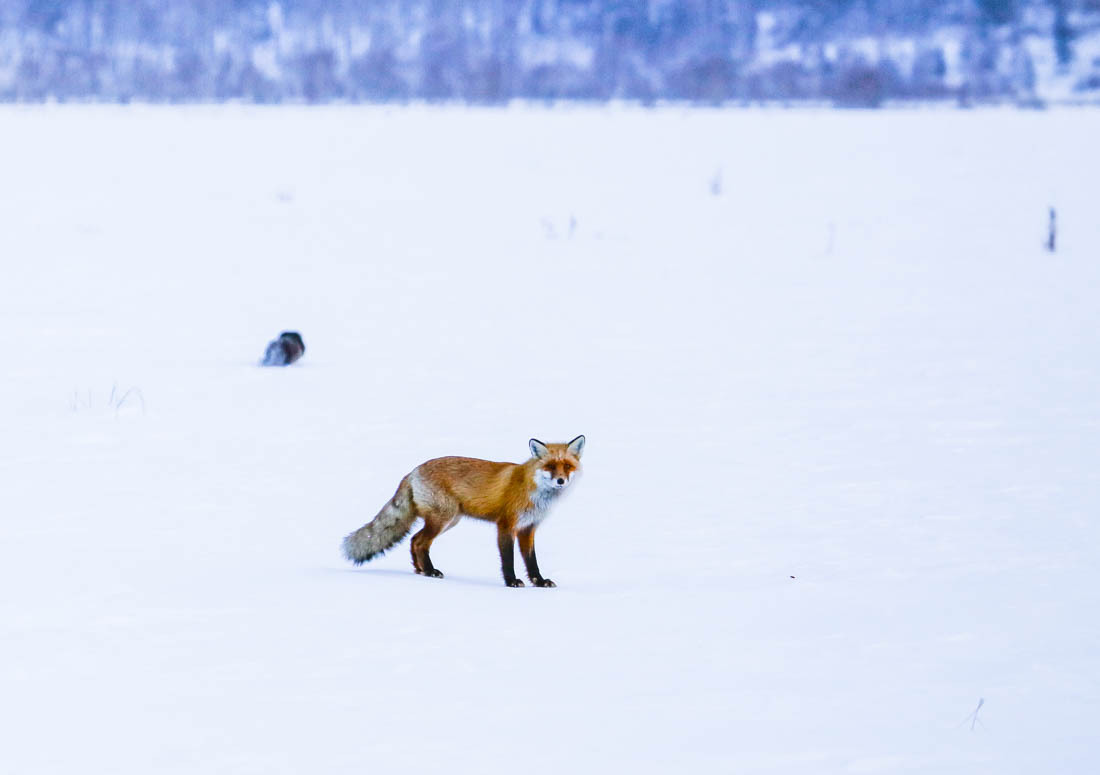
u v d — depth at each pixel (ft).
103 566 63.57
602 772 37.99
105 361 138.41
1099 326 156.76
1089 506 79.82
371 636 51.08
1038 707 44.50
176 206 296.92
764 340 155.63
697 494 85.30
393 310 181.27
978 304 178.09
